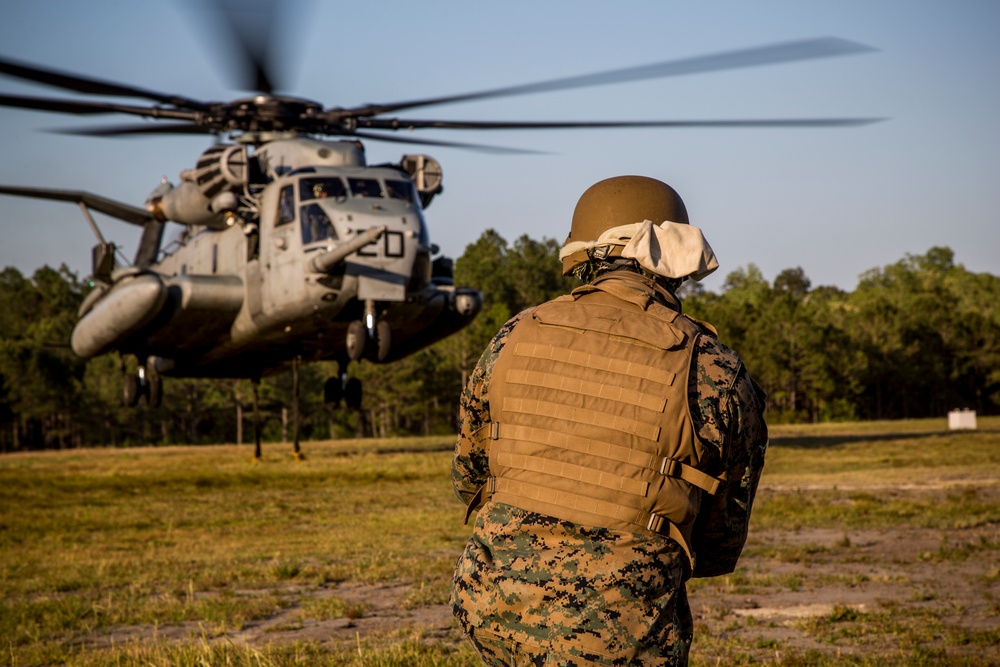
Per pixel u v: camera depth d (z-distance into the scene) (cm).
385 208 1714
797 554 902
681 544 225
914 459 2259
